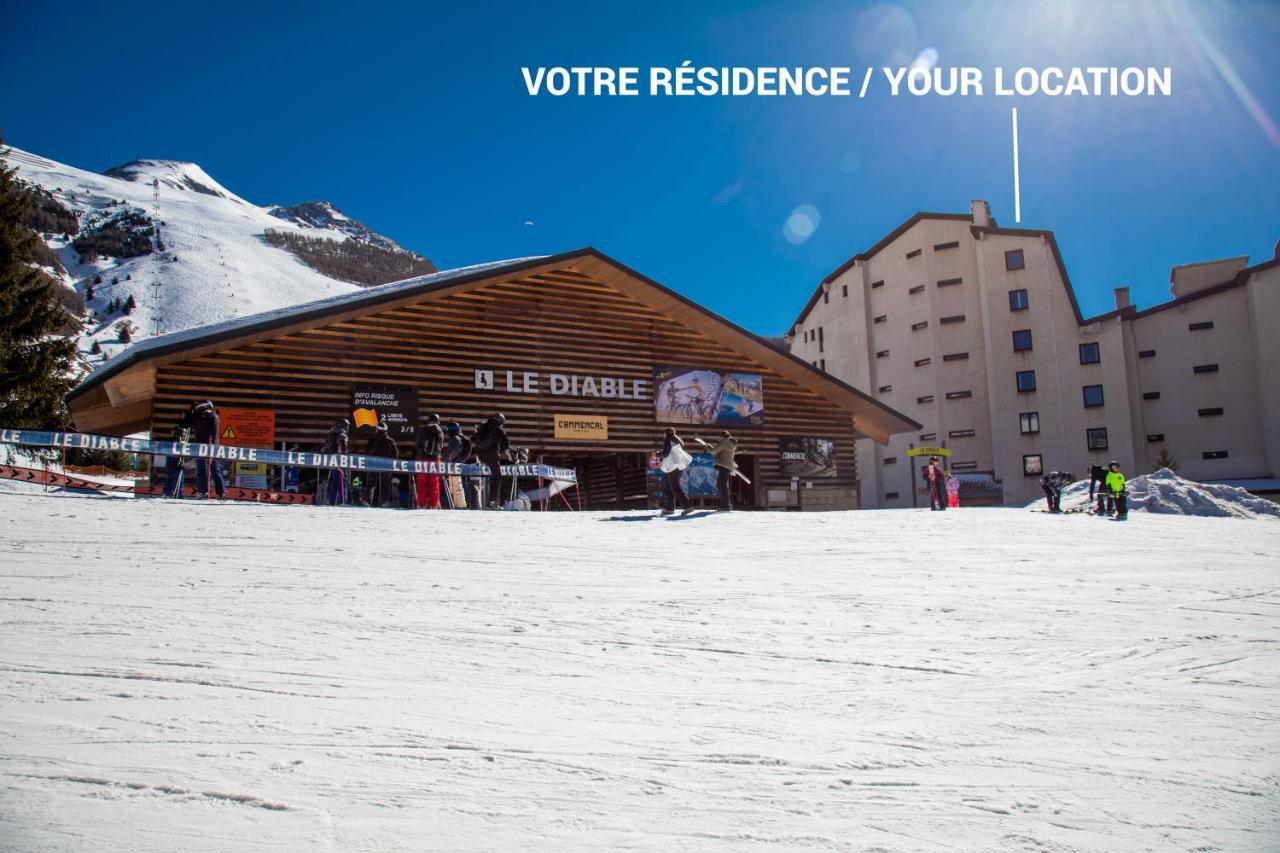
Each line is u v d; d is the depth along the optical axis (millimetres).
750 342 28391
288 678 4312
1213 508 21047
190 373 21297
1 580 6609
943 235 50219
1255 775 3207
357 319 23594
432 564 8438
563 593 7113
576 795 2916
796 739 3594
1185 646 5449
